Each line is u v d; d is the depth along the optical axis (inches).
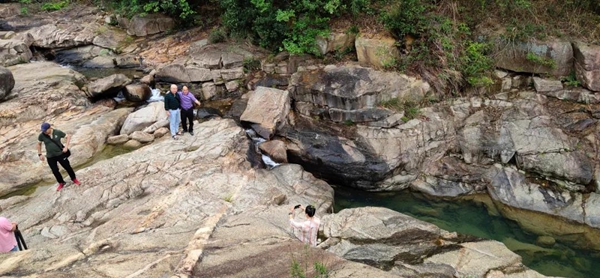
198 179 347.3
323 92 444.1
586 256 330.6
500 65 460.1
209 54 559.2
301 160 430.0
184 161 377.4
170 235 225.6
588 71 415.8
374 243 277.9
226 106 510.3
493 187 398.3
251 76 530.6
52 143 320.2
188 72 541.0
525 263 326.6
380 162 405.4
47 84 506.0
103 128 446.0
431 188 408.2
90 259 195.0
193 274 181.6
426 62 462.9
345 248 273.3
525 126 415.2
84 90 517.3
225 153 393.1
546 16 463.8
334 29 510.9
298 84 465.1
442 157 425.4
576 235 349.7
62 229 295.9
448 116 437.7
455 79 452.4
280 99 460.1
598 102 414.6
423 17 473.4
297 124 458.0
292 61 516.7
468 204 394.3
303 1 502.3
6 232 241.8
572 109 418.0
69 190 336.8
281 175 390.0
